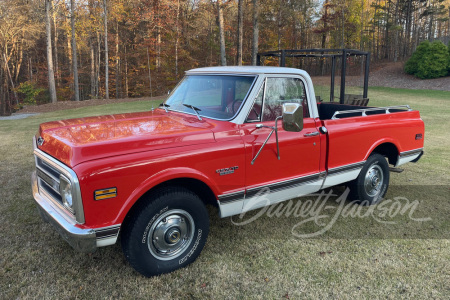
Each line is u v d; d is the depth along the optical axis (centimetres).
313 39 4891
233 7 3481
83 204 275
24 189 568
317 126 420
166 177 305
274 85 385
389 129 500
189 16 3859
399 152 522
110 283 324
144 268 320
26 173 657
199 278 333
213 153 334
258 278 335
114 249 385
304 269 351
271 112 384
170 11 3538
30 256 367
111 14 3688
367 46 5703
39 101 4375
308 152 410
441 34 7538
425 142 965
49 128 355
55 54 4503
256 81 371
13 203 508
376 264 361
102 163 279
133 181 291
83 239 277
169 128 343
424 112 1697
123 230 314
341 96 1205
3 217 460
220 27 2534
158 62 3756
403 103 2161
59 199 312
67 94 4506
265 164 374
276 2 3834
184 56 3788
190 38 3903
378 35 5997
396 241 409
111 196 283
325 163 432
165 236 324
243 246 394
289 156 392
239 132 356
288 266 356
